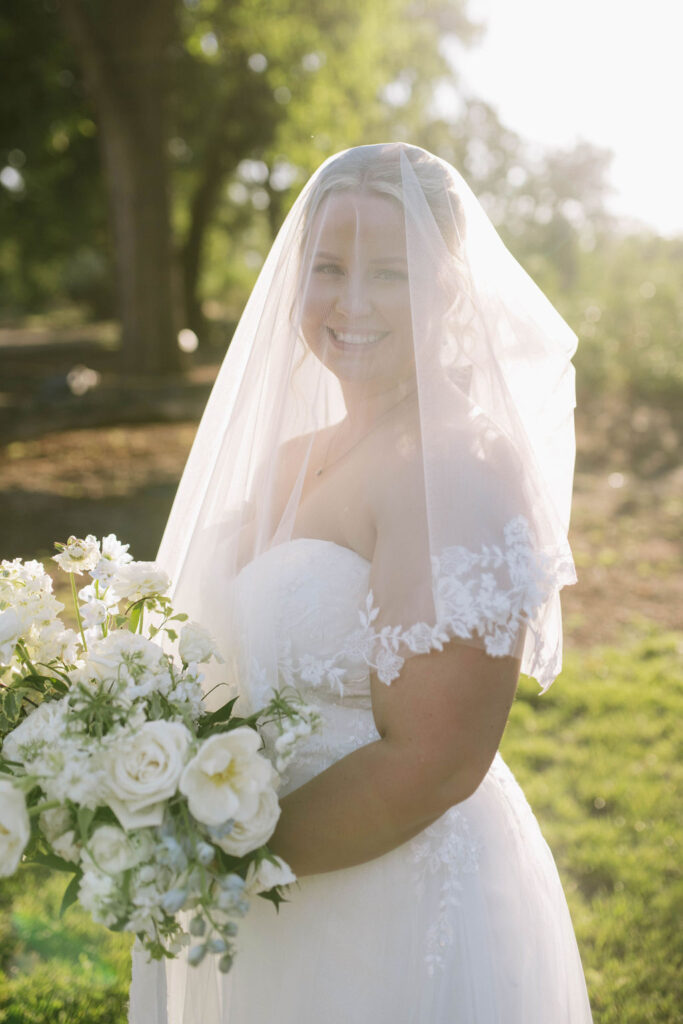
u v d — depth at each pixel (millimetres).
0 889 3264
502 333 1534
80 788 1159
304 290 1519
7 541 7316
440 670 1259
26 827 1148
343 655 1385
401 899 1430
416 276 1408
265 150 21953
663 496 8773
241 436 1586
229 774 1189
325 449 1604
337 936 1438
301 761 1410
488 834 1531
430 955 1422
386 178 1456
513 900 1524
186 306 24594
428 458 1318
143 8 14383
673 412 12797
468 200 1549
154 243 15461
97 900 1156
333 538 1468
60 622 1510
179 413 12844
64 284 35438
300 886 1461
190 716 1323
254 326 1703
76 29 14438
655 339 14195
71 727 1235
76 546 1542
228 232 31016
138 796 1163
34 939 3041
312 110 18719
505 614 1243
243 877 1271
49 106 18047
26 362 20312
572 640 5586
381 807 1269
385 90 21000
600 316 14812
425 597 1274
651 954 2990
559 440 1564
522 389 1554
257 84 20047
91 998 2801
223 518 1579
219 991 1526
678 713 4613
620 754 4238
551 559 1319
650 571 6758
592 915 3164
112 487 9141
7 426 12125
